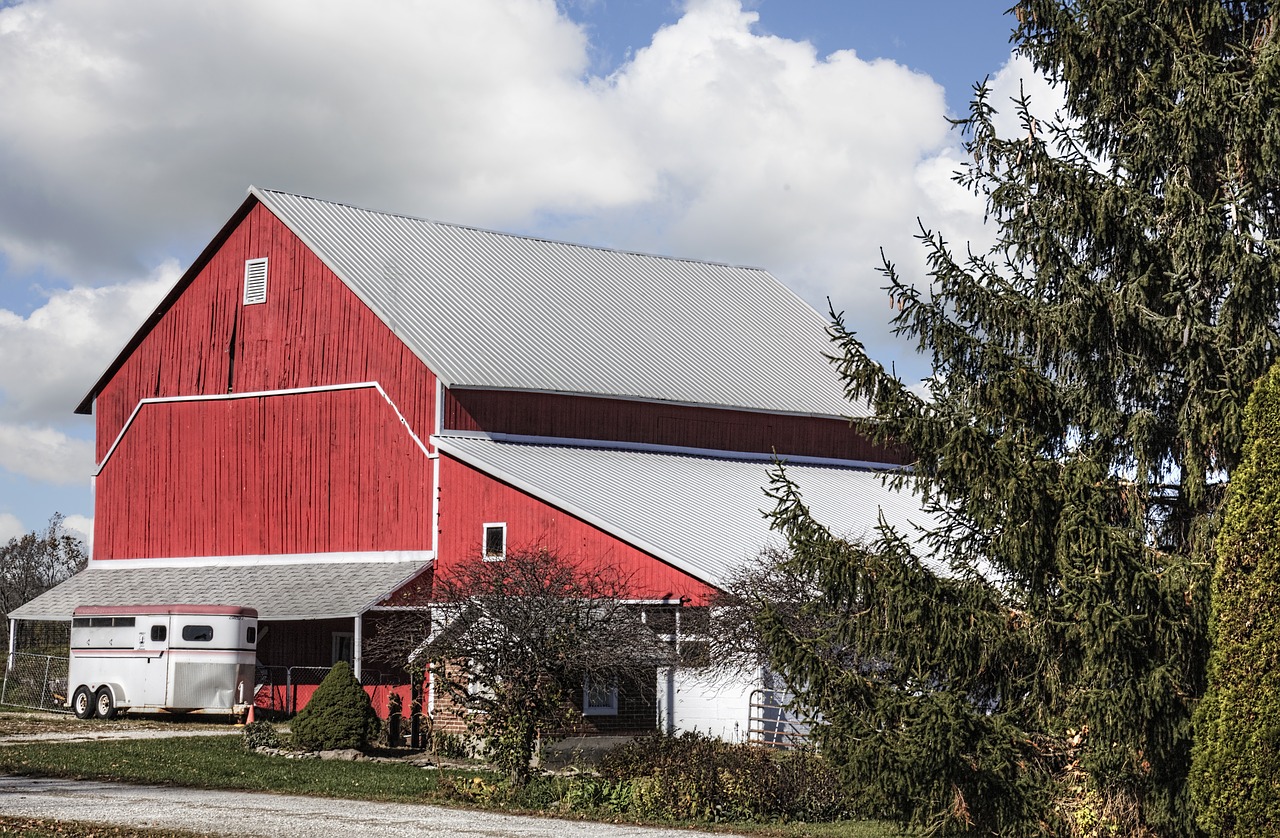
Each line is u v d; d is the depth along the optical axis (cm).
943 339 1964
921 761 1784
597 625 2759
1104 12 1952
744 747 2530
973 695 1892
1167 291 1916
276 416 4581
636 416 4512
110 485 4981
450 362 4191
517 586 2738
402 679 4059
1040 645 1805
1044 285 1975
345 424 4400
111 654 4106
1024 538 1792
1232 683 1584
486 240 5044
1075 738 1827
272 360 4612
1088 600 1684
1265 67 1802
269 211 4688
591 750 3103
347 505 4362
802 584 2822
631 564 3472
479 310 4581
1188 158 1891
